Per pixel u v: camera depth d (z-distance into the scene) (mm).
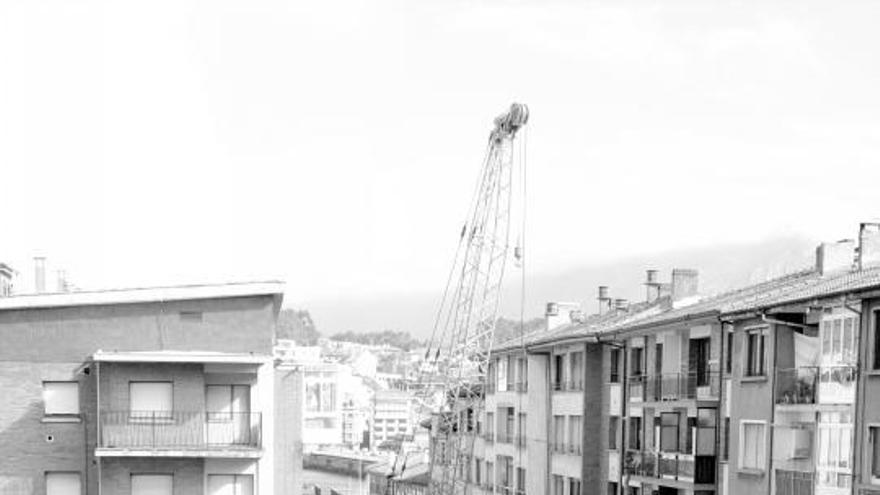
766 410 44250
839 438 39469
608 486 63125
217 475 41312
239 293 42094
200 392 40906
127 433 40219
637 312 67562
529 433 72000
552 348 69875
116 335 41375
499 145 72188
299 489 45312
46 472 40562
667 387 55125
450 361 78375
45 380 40812
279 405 45438
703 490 50125
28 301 40594
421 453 124812
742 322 46656
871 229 48250
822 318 40906
